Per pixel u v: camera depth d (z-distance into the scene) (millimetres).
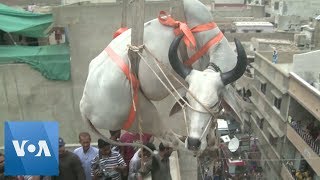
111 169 5859
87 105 4078
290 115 21891
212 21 3984
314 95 18688
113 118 3951
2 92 10766
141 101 4012
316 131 20391
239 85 28453
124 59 3871
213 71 3559
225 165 20219
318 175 17812
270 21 34250
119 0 11438
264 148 24891
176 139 4027
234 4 41625
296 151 21547
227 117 3768
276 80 23516
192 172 7863
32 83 10781
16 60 10602
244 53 3305
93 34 10273
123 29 4598
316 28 26016
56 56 10602
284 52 24281
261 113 26188
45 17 10930
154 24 3941
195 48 3834
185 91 3570
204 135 3375
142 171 5398
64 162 5281
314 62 20938
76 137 11297
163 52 3818
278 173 22281
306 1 33844
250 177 22000
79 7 10023
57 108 11039
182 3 3863
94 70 4059
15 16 10938
